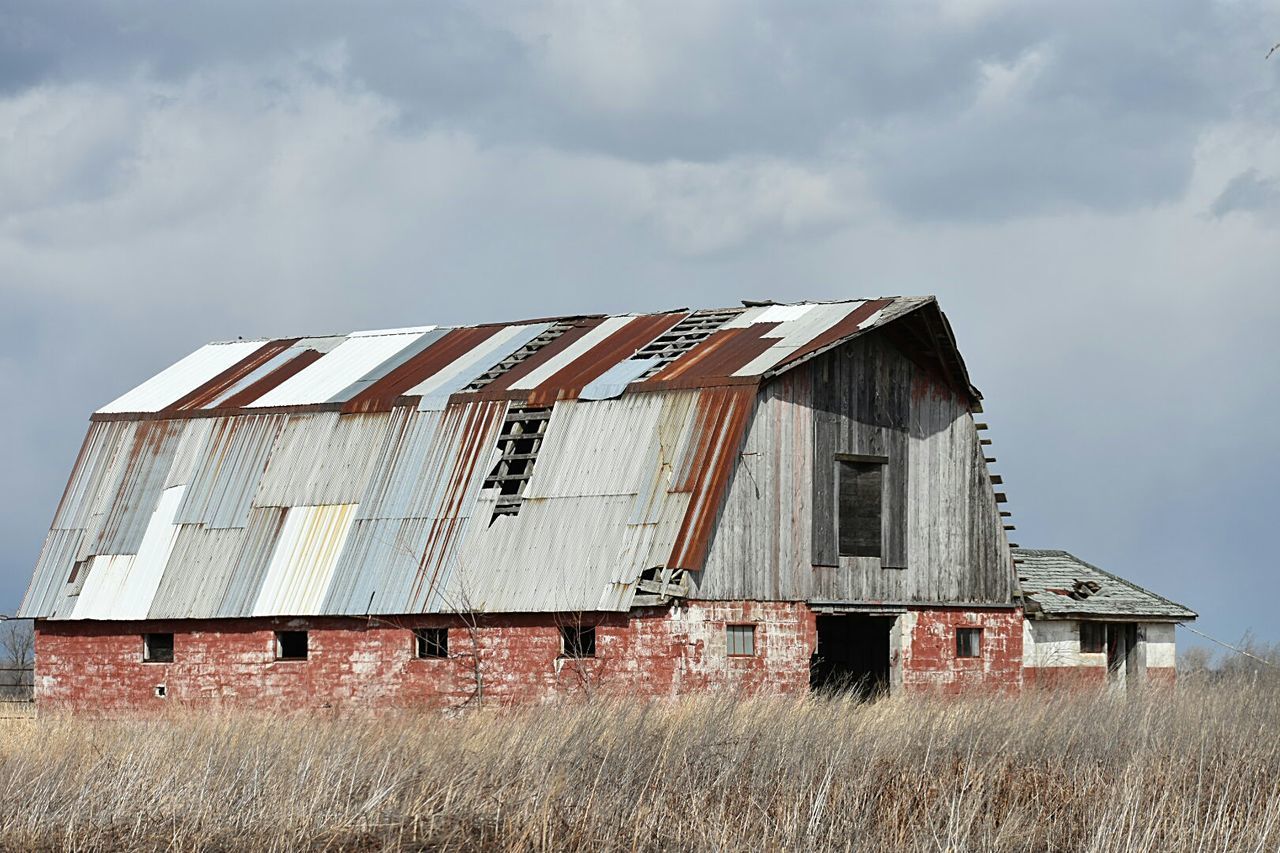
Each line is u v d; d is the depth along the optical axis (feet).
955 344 169.68
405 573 163.02
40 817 96.68
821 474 163.94
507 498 164.04
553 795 97.86
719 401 158.92
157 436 192.44
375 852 89.76
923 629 169.99
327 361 198.80
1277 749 115.96
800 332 168.55
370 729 124.06
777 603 157.79
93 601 178.40
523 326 195.93
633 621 150.10
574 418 167.12
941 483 174.70
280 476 179.52
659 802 96.07
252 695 167.32
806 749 110.11
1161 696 141.18
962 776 104.99
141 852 89.81
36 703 180.65
